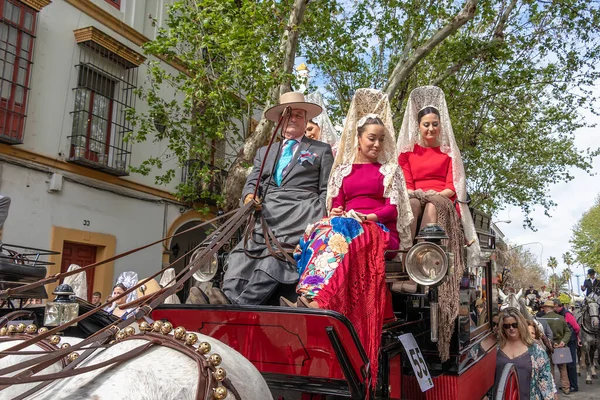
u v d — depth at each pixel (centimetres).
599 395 1110
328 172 409
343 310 297
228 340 288
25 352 185
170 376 167
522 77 1375
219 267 404
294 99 421
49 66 1116
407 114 534
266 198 392
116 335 203
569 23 1384
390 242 373
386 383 349
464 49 1291
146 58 1320
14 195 1036
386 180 386
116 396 155
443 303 379
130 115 1241
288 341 273
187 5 1252
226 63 1147
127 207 1312
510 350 636
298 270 342
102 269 1237
